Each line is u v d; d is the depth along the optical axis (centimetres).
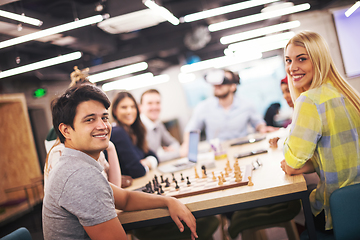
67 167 127
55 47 616
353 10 573
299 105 154
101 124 136
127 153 261
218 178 179
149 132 441
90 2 483
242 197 148
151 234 197
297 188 145
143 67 628
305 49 161
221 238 245
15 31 434
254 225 191
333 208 130
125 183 228
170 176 239
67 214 125
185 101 991
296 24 571
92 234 122
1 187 749
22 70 491
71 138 136
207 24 674
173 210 148
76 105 133
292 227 204
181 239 193
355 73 659
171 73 997
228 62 712
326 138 150
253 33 575
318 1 632
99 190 124
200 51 846
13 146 755
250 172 183
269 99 937
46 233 130
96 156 144
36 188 752
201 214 152
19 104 739
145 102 448
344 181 149
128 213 159
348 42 655
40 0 457
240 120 495
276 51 903
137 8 412
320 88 155
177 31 685
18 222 605
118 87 761
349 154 148
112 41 636
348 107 152
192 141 281
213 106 501
